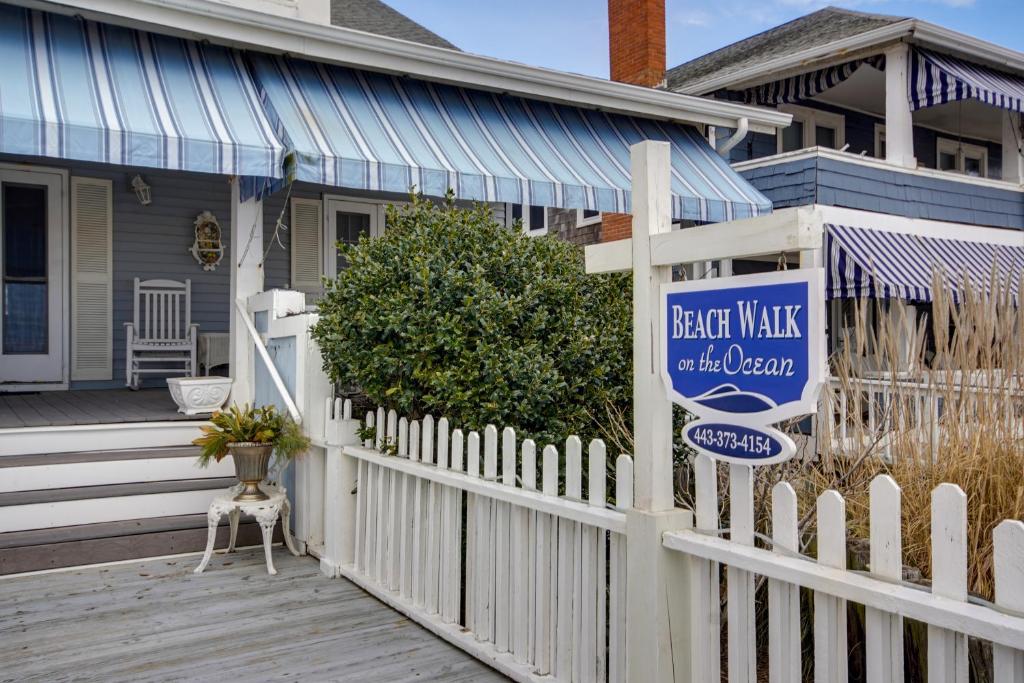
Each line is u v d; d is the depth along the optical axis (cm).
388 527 506
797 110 1488
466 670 400
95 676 388
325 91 759
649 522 306
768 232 269
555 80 876
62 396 895
